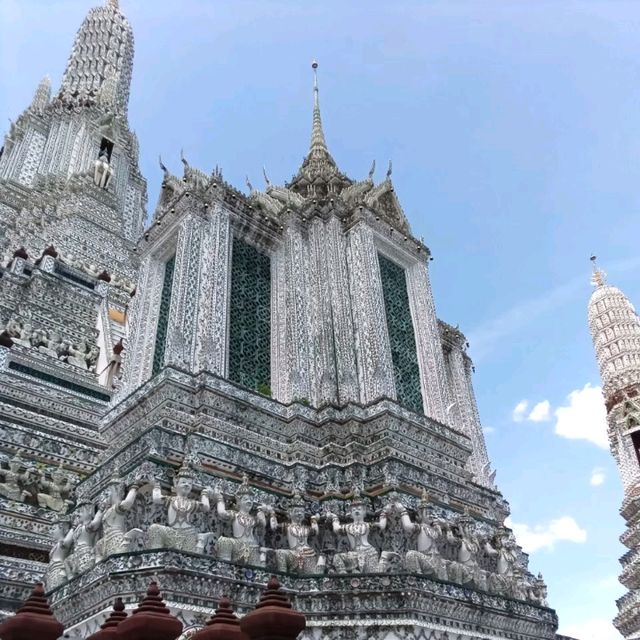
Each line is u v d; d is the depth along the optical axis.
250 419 16.48
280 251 21.58
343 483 16.06
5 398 22.86
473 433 26.14
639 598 39.41
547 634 15.62
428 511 15.30
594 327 54.66
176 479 13.12
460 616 13.48
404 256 23.02
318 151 27.48
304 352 18.98
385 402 17.52
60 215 37.03
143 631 6.79
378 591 12.77
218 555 12.47
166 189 21.83
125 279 35.38
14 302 29.08
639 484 44.09
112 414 17.38
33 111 47.38
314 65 31.00
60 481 20.62
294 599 12.75
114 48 54.59
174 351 16.62
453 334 28.19
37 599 7.07
